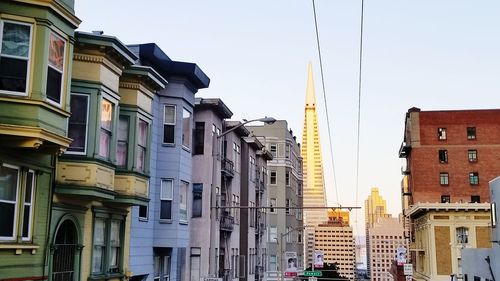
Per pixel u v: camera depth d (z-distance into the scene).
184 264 29.34
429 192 70.19
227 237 40.28
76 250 17.92
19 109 14.10
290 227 69.56
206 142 33.59
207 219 32.84
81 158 17.45
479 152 70.62
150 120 22.55
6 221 14.55
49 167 16.42
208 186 33.25
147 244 24.92
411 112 73.00
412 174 71.88
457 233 55.84
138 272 23.77
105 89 18.58
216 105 33.88
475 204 55.50
